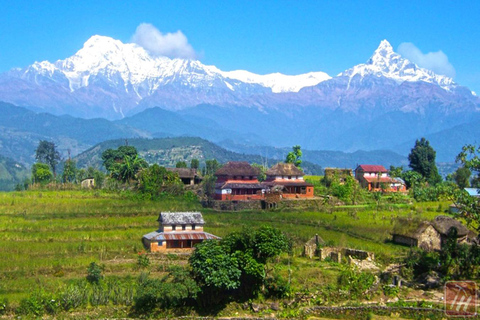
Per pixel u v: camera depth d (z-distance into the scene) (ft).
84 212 363.56
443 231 306.96
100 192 441.27
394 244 311.27
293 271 243.81
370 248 294.05
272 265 257.14
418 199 492.13
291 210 410.11
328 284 231.91
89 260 267.59
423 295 230.89
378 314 210.59
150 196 423.23
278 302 222.89
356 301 223.51
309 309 214.48
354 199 469.98
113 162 577.02
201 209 397.60
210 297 221.05
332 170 561.02
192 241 307.17
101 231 322.96
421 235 302.45
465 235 308.19
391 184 566.36
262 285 227.40
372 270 254.68
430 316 205.87
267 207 420.77
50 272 253.24
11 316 208.54
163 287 213.66
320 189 508.53
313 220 368.89
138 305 216.54
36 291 221.87
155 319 211.82
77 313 213.46
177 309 217.36
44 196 417.08
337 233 336.90
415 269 258.78
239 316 214.90
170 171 485.97
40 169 577.43
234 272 219.41
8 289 228.43
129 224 342.03
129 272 256.73
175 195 439.22
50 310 213.87
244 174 469.16
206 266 217.36
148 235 308.40
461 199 269.85
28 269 253.85
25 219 341.41
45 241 301.84
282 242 232.53
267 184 480.23
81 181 507.30
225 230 334.44
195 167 625.00
